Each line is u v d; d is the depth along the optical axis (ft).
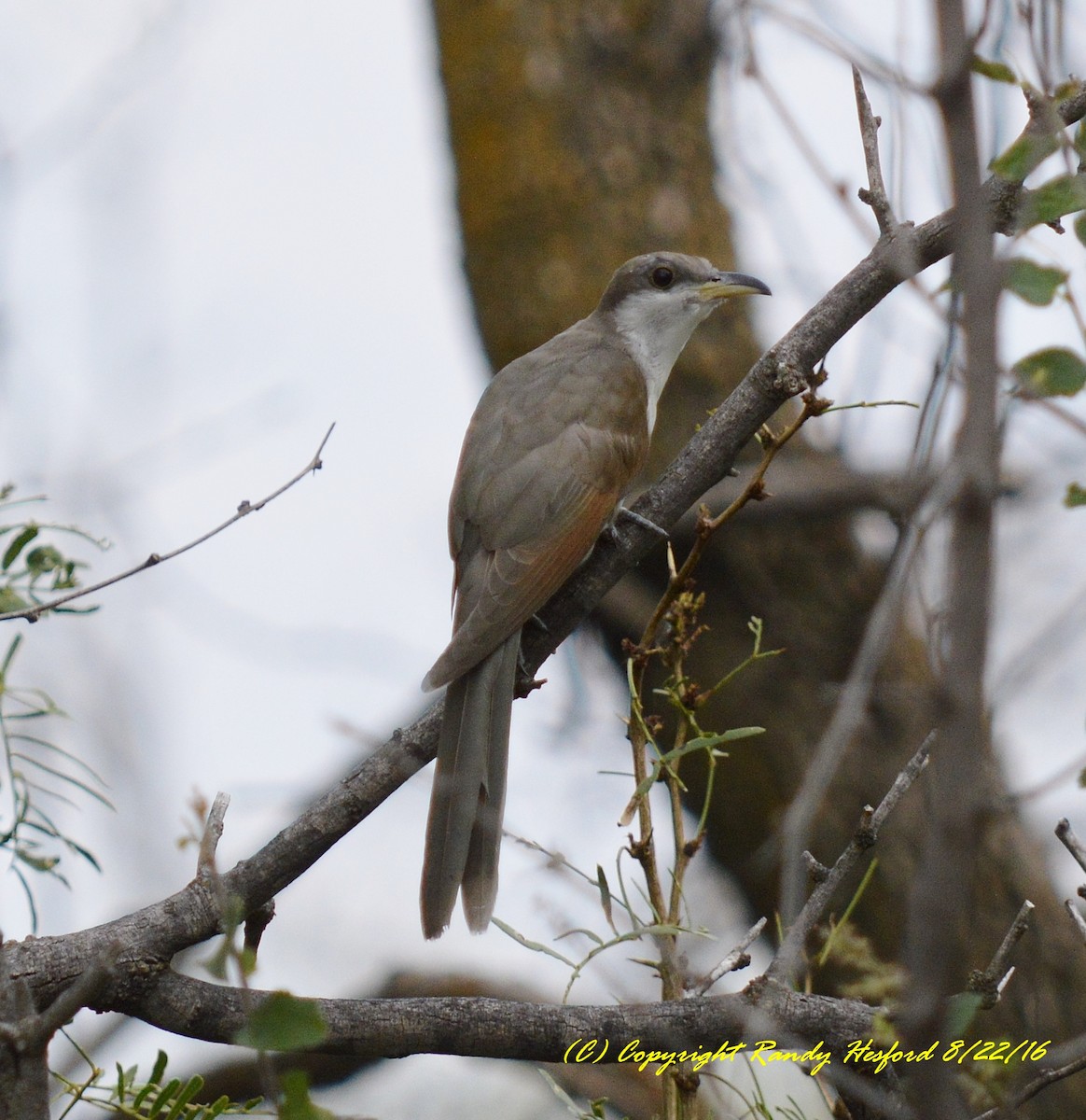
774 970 18.65
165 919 20.27
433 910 24.41
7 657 23.17
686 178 48.32
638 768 23.53
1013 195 18.56
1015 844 36.22
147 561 22.09
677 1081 20.65
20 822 22.34
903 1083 20.13
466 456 32.71
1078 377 17.24
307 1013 14.66
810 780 13.94
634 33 48.60
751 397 23.76
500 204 48.32
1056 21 16.48
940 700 11.31
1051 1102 35.24
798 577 43.47
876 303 22.91
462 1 50.24
